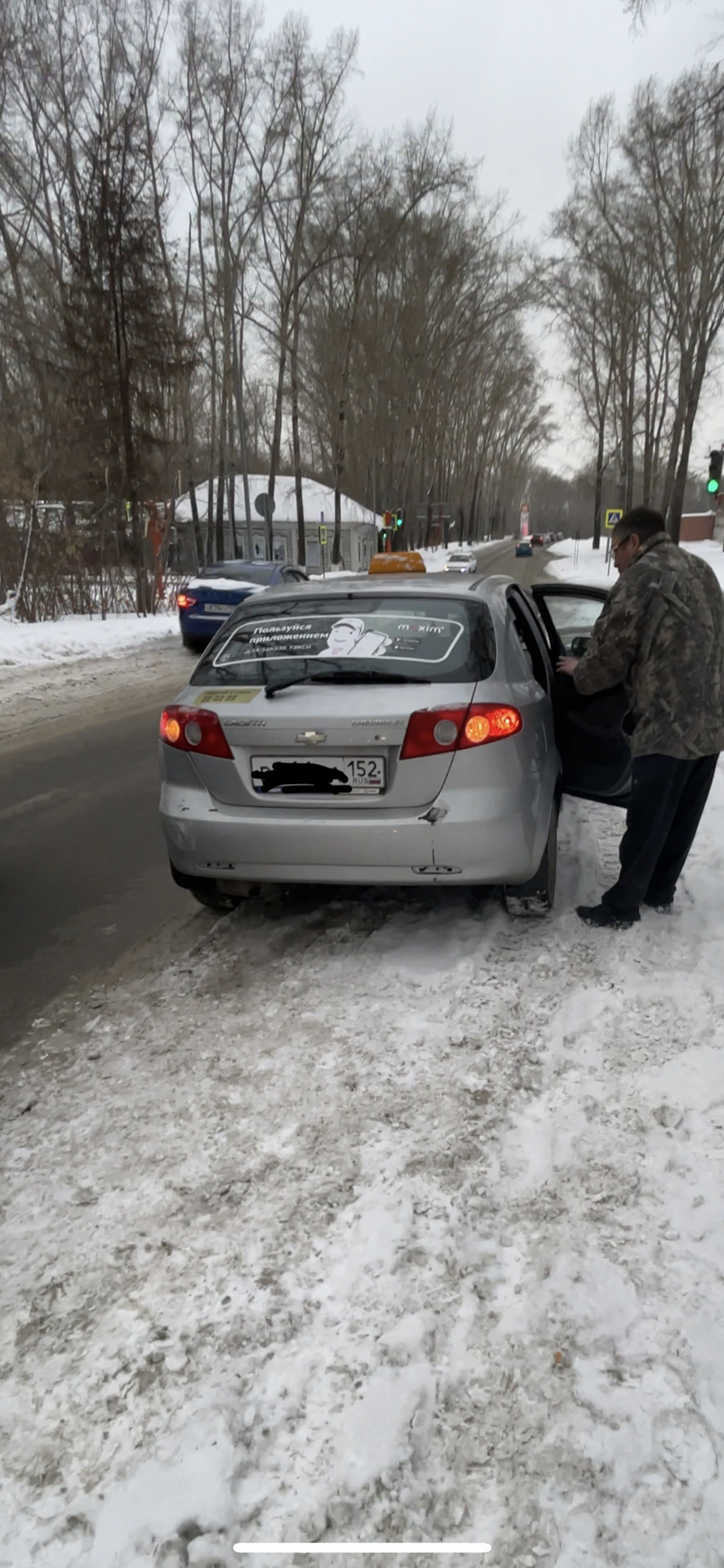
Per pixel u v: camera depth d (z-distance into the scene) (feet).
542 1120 8.89
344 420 151.43
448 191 141.90
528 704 12.42
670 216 128.67
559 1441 5.69
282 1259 7.27
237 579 55.16
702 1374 6.08
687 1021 10.43
